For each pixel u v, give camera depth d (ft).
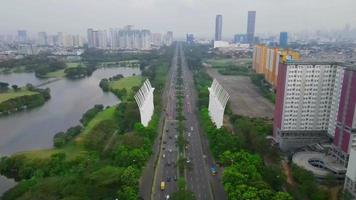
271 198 631.15
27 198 634.84
